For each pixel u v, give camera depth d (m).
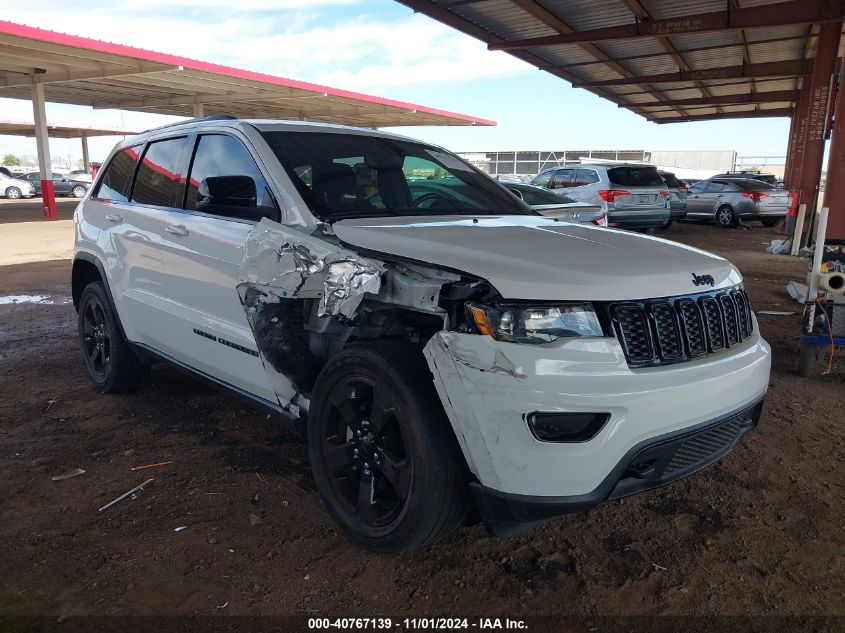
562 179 15.17
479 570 2.70
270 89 24.91
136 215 4.17
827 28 13.75
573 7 13.66
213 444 3.90
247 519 3.07
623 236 3.17
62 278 10.07
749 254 13.18
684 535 2.97
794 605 2.49
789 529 3.01
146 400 4.62
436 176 3.92
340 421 2.90
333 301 2.62
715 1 13.49
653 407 2.35
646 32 14.58
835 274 4.82
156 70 19.67
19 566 2.70
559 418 2.28
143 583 2.60
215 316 3.46
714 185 20.38
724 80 23.25
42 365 5.49
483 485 2.38
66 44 16.70
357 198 3.34
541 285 2.37
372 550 2.74
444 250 2.62
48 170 22.02
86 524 3.02
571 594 2.56
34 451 3.80
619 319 2.40
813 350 5.14
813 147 14.12
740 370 2.67
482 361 2.30
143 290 4.09
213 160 3.70
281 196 3.16
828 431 4.11
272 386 3.15
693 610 2.47
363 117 34.56
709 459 2.72
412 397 2.48
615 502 3.27
